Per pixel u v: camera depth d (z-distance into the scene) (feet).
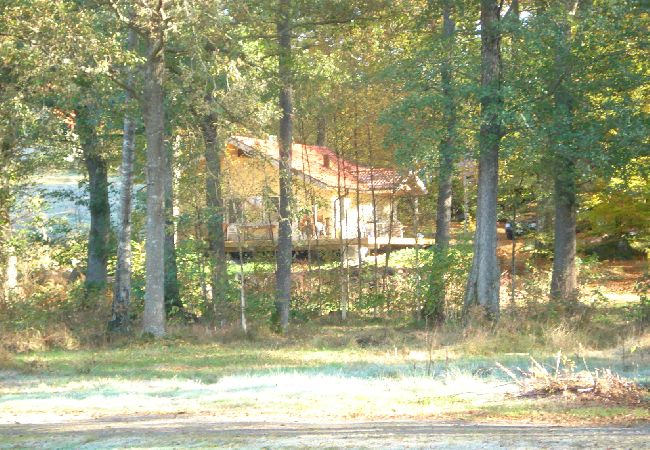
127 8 71.51
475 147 79.30
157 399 45.91
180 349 75.77
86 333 81.05
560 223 94.84
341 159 118.32
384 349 71.56
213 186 93.04
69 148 85.35
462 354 65.98
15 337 75.31
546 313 82.74
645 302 82.53
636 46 77.00
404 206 130.11
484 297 83.30
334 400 43.04
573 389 42.34
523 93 77.15
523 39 77.36
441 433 32.09
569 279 94.07
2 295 88.07
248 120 81.41
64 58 69.97
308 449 29.25
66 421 39.86
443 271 96.02
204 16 71.82
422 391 45.14
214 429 35.53
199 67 76.69
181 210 97.04
